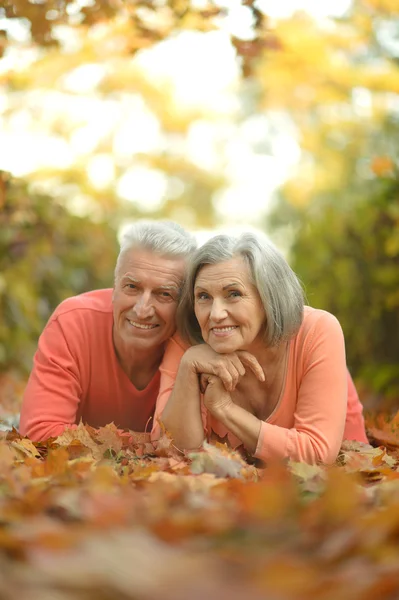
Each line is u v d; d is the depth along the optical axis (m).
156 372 3.78
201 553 1.60
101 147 10.06
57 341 3.66
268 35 5.18
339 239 6.57
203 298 3.23
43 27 4.71
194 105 11.58
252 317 3.17
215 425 3.45
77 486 2.33
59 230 7.13
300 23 8.62
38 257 6.98
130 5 4.90
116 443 3.22
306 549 1.68
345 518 1.82
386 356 6.50
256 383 3.40
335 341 3.32
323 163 11.90
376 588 1.35
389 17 9.17
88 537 1.64
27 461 2.78
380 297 6.38
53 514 1.97
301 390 3.30
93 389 3.74
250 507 1.99
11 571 1.47
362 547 1.59
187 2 4.93
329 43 9.03
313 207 10.80
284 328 3.21
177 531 1.70
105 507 1.94
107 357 3.70
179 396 3.31
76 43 7.34
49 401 3.56
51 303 7.40
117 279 3.53
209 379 3.27
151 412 3.88
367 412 5.05
